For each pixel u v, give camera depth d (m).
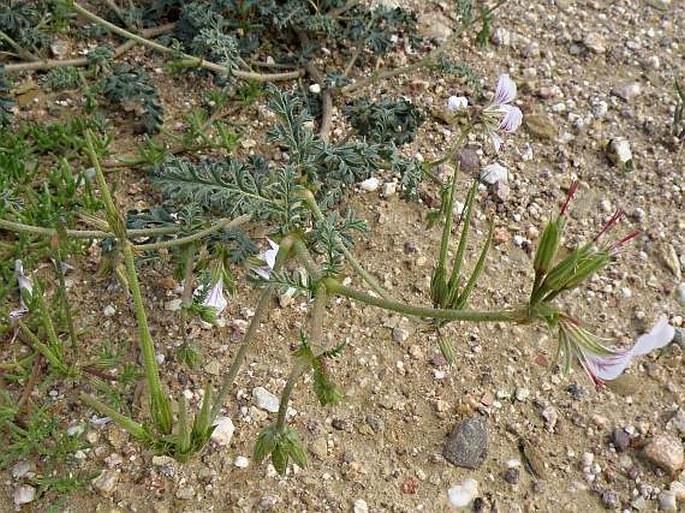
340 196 0.27
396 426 0.24
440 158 0.30
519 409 0.25
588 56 0.35
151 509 0.22
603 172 0.31
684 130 0.32
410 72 0.33
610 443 0.24
